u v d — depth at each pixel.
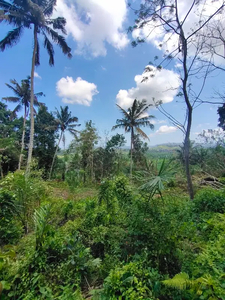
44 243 2.53
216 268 1.86
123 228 3.14
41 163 19.97
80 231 3.47
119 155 18.36
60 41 11.45
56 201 5.23
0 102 17.81
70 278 2.20
